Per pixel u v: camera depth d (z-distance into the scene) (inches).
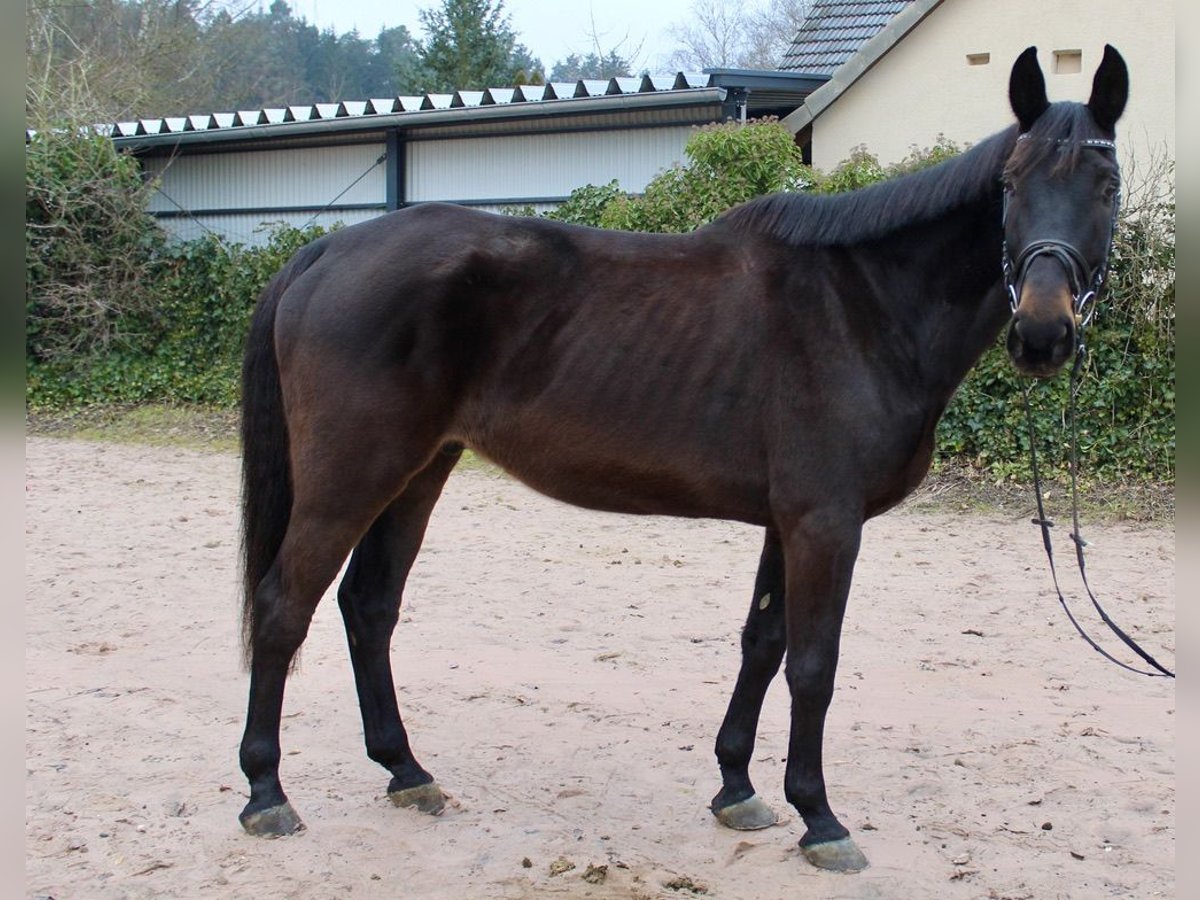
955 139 464.8
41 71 641.6
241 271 515.8
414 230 137.9
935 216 130.1
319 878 127.6
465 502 352.5
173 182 621.0
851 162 390.6
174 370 527.2
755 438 130.6
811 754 131.5
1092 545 291.7
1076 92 446.6
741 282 133.4
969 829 140.6
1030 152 120.9
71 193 523.5
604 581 261.6
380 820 143.1
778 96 504.4
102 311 523.2
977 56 458.9
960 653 210.2
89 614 229.6
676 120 493.7
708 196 401.4
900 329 130.6
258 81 1189.7
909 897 124.7
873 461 127.9
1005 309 132.1
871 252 132.3
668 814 145.7
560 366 134.0
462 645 213.8
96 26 821.2
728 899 124.2
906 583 259.1
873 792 151.5
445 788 152.3
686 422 131.6
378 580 148.9
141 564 270.7
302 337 135.8
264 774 138.3
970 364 134.9
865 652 210.5
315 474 133.7
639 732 172.1
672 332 132.4
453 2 1120.8
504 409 136.6
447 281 133.2
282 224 525.0
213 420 491.2
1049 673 199.0
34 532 302.2
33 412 511.5
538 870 130.3
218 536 302.0
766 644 139.6
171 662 201.6
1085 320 121.1
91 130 545.3
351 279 135.3
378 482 134.1
